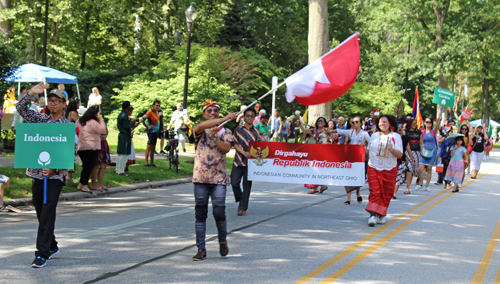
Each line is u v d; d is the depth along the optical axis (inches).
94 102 828.0
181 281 178.9
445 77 1534.2
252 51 1178.6
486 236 275.9
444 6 1489.9
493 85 1978.3
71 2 1111.0
